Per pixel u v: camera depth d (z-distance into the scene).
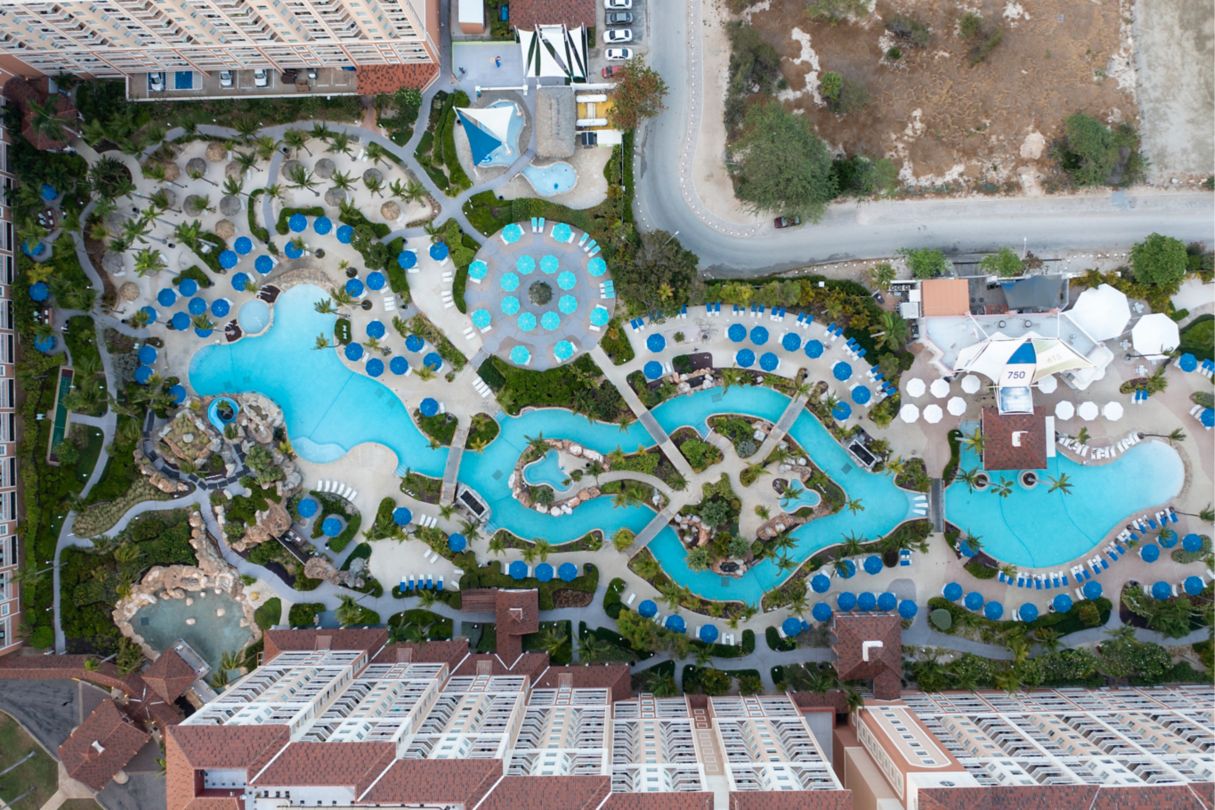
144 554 77.50
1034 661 74.81
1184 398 77.94
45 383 78.06
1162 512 77.19
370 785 56.25
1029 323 76.31
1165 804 55.41
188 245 77.31
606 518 78.62
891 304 78.44
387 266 78.19
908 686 77.31
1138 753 61.88
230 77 78.44
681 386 77.94
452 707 66.81
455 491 78.56
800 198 74.75
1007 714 70.19
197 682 77.75
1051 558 77.94
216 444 78.00
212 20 67.94
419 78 77.62
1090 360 75.50
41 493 77.75
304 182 76.06
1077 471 78.12
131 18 66.69
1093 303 75.62
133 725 75.50
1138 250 75.69
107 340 78.50
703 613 77.62
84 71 77.00
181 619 78.38
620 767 60.88
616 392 78.12
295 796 56.53
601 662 77.00
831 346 78.06
